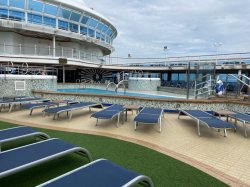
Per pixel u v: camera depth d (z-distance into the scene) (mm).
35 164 2424
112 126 5934
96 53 29141
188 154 3936
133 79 19438
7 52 19797
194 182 2803
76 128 5602
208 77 10023
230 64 19250
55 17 20828
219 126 4762
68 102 8125
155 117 5395
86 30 24141
